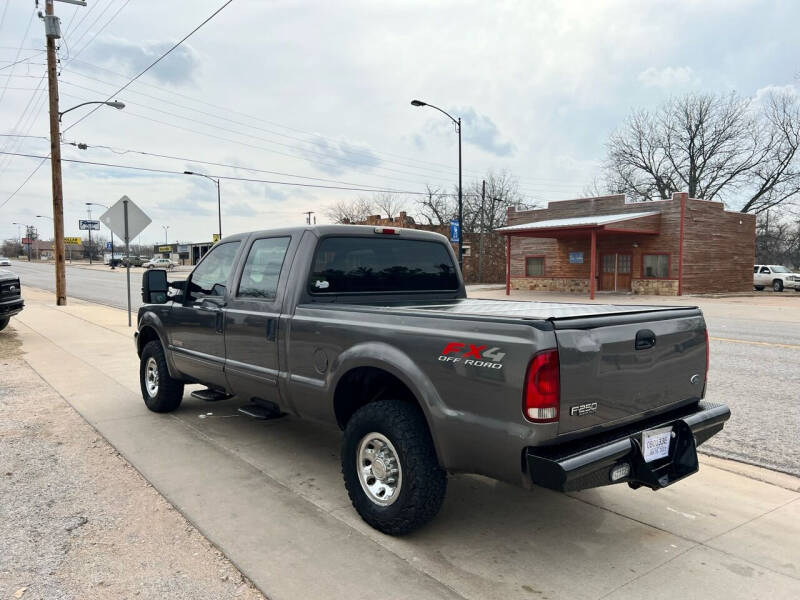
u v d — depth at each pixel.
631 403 3.14
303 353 4.02
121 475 4.36
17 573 2.96
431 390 3.14
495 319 2.90
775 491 4.11
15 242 162.25
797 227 57.25
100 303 21.48
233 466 4.56
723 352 10.25
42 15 19.42
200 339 5.22
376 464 3.45
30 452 4.87
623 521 3.63
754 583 2.90
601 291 30.64
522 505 3.88
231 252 5.03
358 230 4.48
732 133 45.94
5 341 11.29
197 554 3.17
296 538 3.36
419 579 2.92
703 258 28.70
